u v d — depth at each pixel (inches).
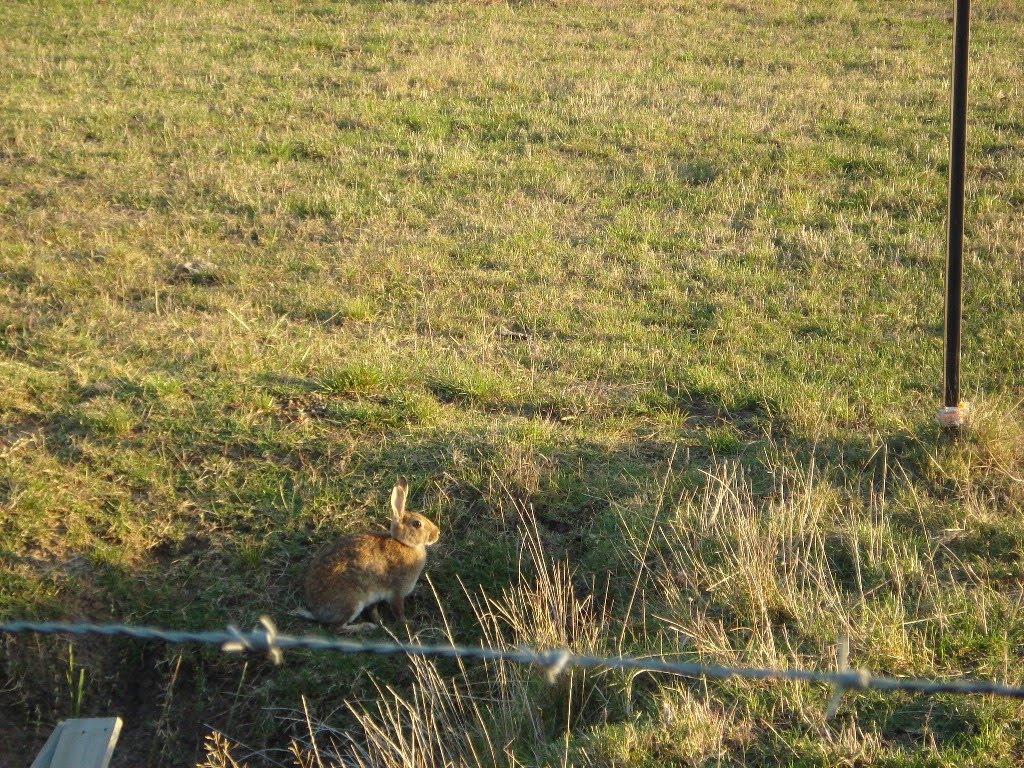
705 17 788.0
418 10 761.6
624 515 229.3
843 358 314.3
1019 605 198.1
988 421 254.5
